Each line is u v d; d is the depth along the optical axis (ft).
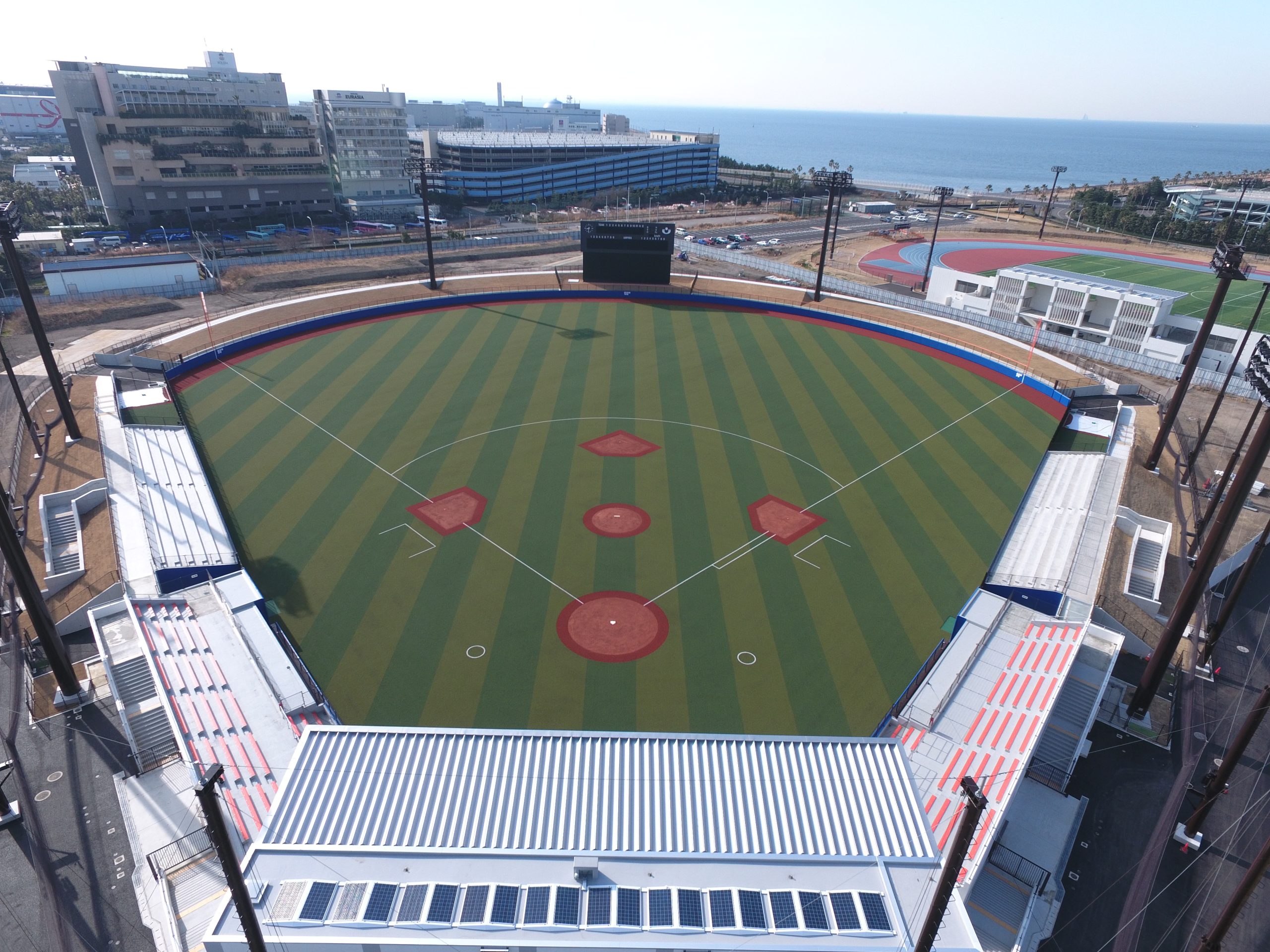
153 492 152.25
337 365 221.25
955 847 49.96
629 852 67.15
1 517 95.40
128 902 82.84
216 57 576.61
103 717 105.81
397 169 561.43
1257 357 101.19
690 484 163.43
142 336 248.52
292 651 115.96
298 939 59.47
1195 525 153.99
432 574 133.90
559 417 192.44
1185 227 487.61
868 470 171.12
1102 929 82.38
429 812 70.59
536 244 433.89
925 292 347.56
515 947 59.98
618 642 119.55
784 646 119.55
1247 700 115.75
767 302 285.02
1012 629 121.70
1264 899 86.43
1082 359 258.37
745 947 60.54
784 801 72.95
